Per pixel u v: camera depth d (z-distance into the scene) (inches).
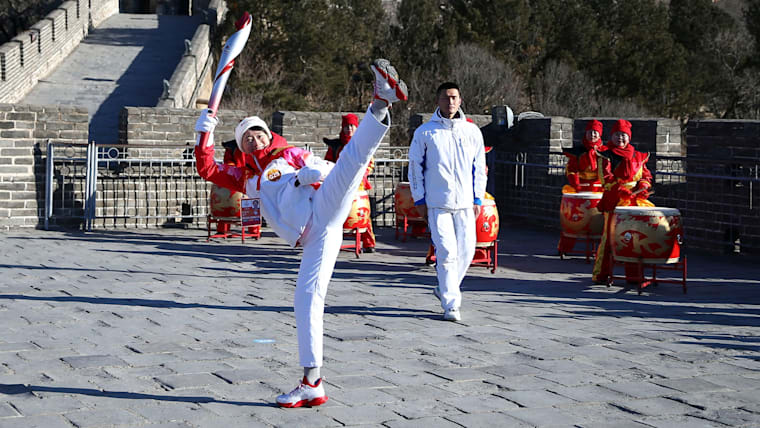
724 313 327.3
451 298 306.5
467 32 1865.2
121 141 626.5
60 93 1080.2
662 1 2150.6
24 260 430.9
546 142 644.7
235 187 213.8
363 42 1796.3
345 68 1723.7
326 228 202.2
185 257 458.3
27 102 1031.6
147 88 1122.0
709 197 531.8
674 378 232.4
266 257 464.4
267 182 204.2
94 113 1010.1
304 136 665.0
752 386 225.5
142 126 618.5
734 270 449.7
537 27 1916.8
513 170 683.4
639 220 369.4
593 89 1905.8
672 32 2161.7
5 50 1010.1
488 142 691.4
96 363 237.9
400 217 562.6
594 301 351.9
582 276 423.5
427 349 262.1
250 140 207.2
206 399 207.5
